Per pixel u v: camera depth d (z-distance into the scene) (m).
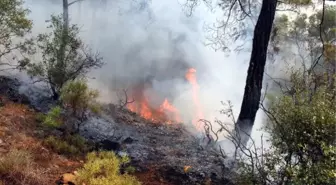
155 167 6.38
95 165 5.22
